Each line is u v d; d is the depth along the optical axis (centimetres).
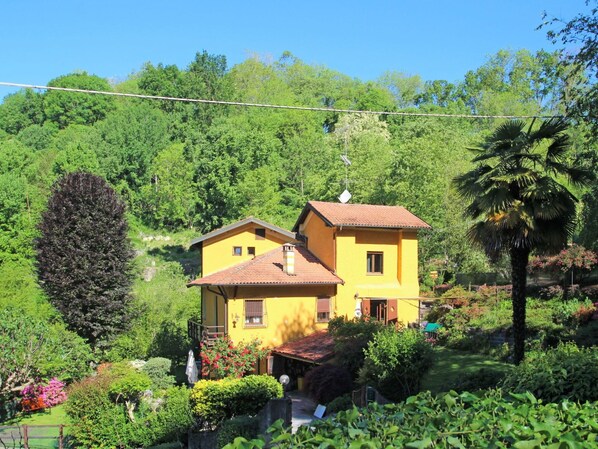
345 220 3125
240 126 7538
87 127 9044
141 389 2114
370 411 606
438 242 4159
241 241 3347
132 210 7269
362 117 7569
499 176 1853
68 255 3381
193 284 3100
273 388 2091
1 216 5238
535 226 1820
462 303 3294
